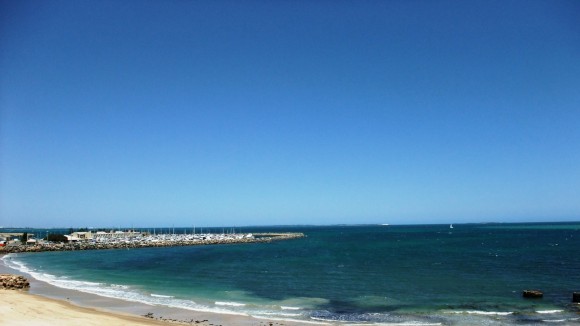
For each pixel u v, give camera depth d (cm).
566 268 5422
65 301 3056
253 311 2862
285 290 3891
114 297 3378
